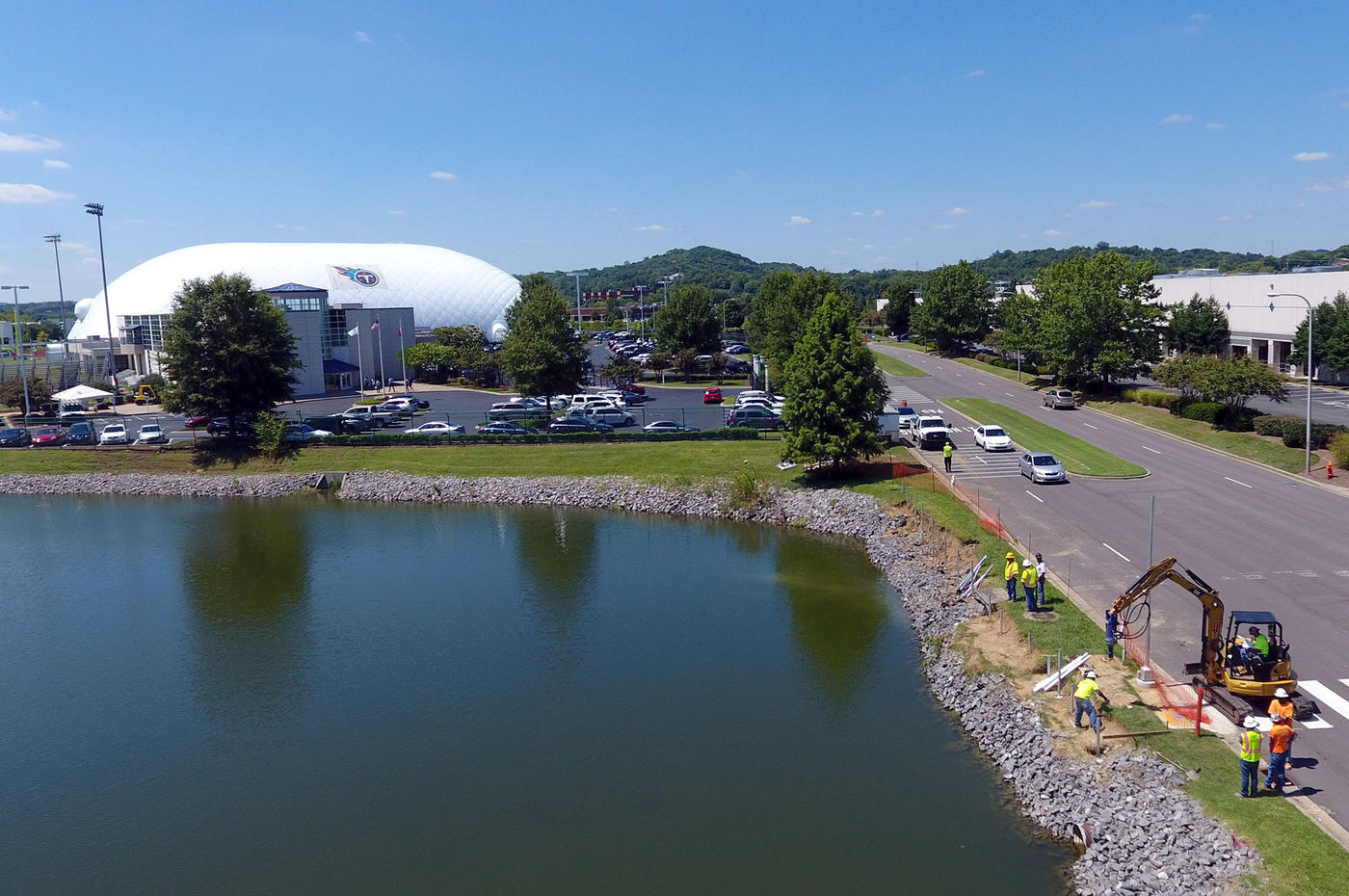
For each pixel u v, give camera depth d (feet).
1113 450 194.70
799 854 73.97
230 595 148.66
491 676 112.78
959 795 80.89
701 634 123.54
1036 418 237.04
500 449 231.91
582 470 215.72
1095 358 255.50
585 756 92.02
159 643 128.98
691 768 88.63
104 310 445.37
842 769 86.69
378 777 89.97
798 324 282.36
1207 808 67.05
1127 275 252.21
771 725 96.37
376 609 139.13
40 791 90.22
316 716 104.17
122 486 236.43
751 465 204.23
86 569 166.09
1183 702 84.12
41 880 76.18
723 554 160.45
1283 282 289.12
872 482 180.86
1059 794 75.92
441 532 184.34
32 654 126.31
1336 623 98.48
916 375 329.31
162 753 96.99
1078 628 102.47
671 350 391.45
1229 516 141.59
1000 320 388.78
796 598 135.54
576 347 253.44
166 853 79.25
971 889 67.97
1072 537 135.03
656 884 71.46
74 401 315.58
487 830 80.02
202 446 251.19
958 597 120.57
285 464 237.04
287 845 79.56
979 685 96.17
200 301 244.22
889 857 72.59
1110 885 64.85
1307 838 62.39
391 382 388.57
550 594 142.61
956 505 157.07
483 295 506.48
